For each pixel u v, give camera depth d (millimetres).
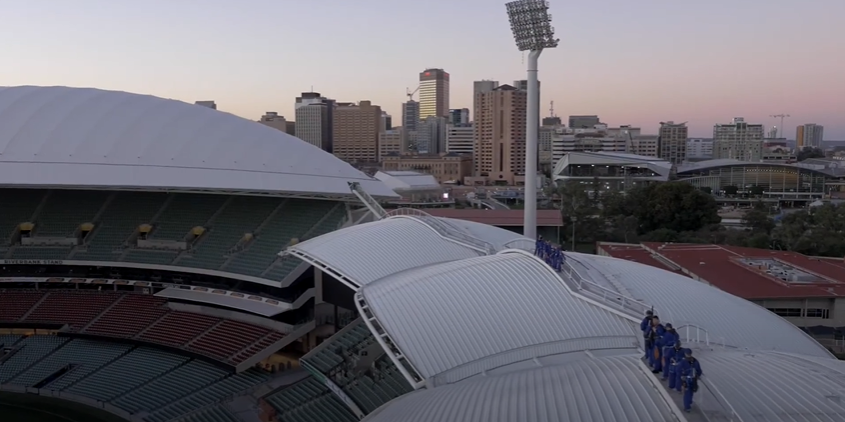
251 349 61406
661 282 45438
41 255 73312
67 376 61188
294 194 71875
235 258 69812
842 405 21906
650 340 25672
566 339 33469
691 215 134000
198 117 82500
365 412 42062
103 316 70000
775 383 23734
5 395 58906
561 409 22703
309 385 53969
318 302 65750
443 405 25797
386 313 36094
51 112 77812
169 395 56906
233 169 71625
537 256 42344
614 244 109812
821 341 66312
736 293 70562
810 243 106875
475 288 38188
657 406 22188
